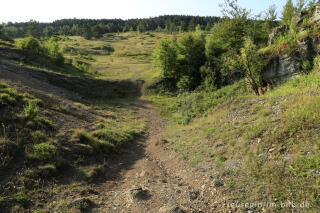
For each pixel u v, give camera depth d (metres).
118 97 30.44
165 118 21.05
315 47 12.22
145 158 9.79
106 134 11.20
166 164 8.80
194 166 7.50
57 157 7.19
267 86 15.83
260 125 7.84
